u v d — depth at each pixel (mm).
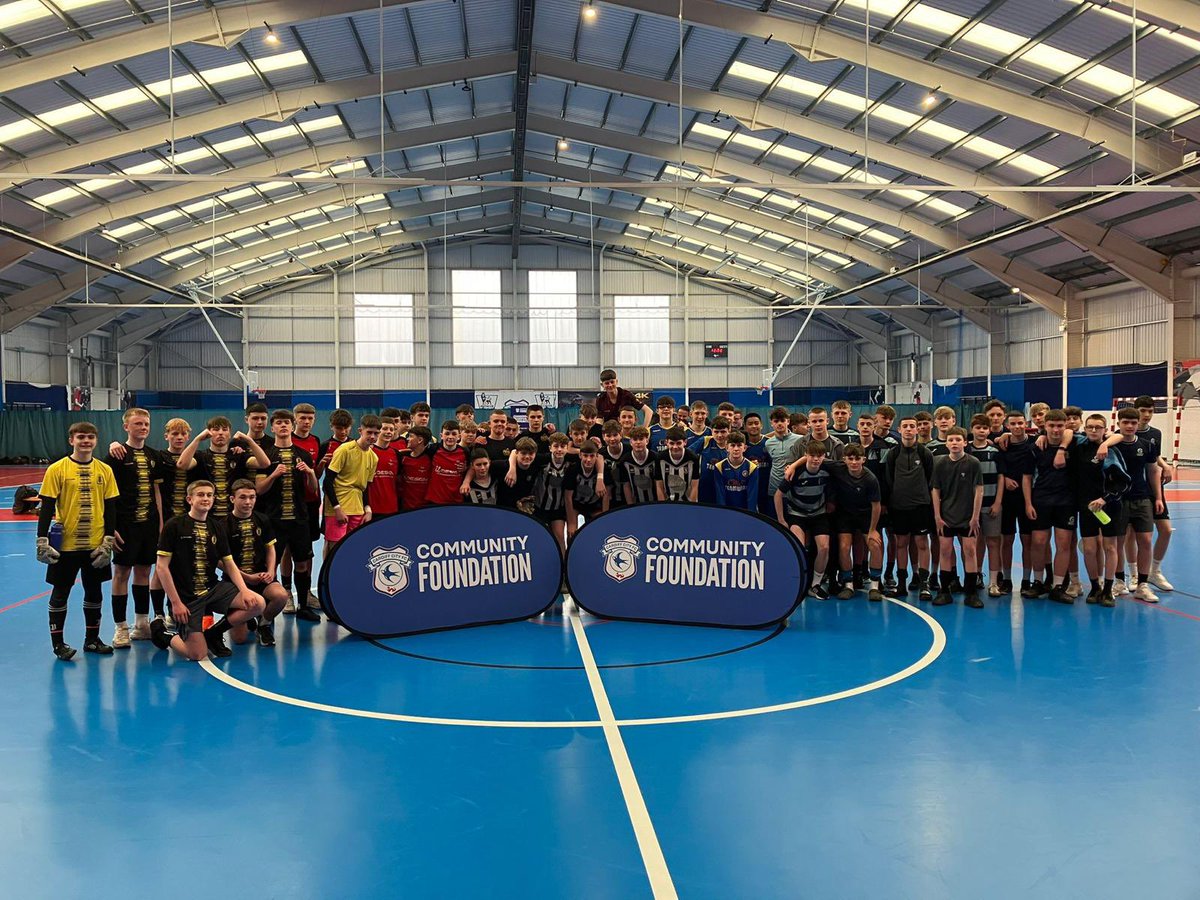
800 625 6316
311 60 16938
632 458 6922
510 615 6551
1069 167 17703
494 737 4047
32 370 27859
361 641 5969
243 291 33719
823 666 5227
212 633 5570
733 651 5621
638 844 3012
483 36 17516
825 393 36438
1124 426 6781
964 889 2727
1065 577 7055
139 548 5785
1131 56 13391
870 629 6164
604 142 22312
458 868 2855
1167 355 21172
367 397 34094
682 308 35188
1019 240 22672
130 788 3500
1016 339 28531
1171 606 6867
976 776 3588
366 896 2693
